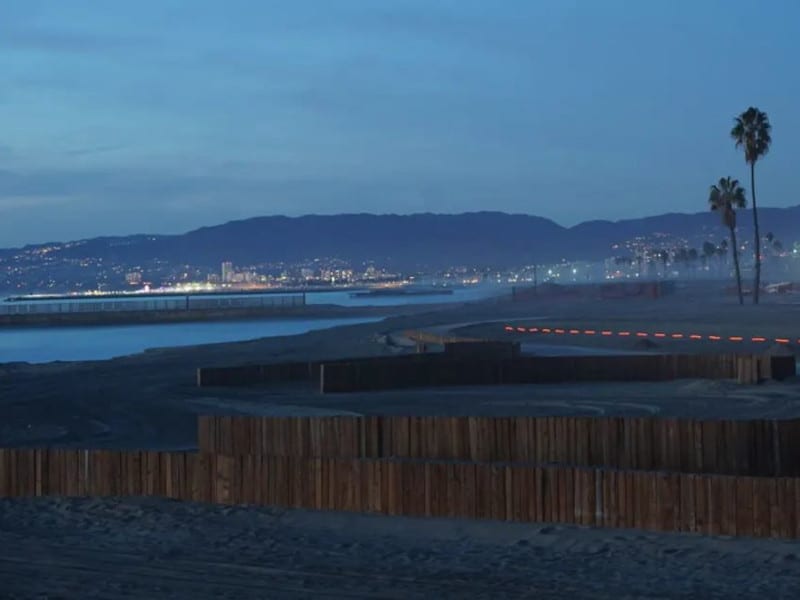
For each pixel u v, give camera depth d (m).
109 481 20.98
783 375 47.41
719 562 15.72
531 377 49.00
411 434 24.31
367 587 14.47
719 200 126.38
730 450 22.52
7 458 21.39
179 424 36.56
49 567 15.76
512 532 17.69
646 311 112.94
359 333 91.38
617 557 16.14
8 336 138.75
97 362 72.25
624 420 23.12
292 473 19.75
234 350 77.50
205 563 16.03
